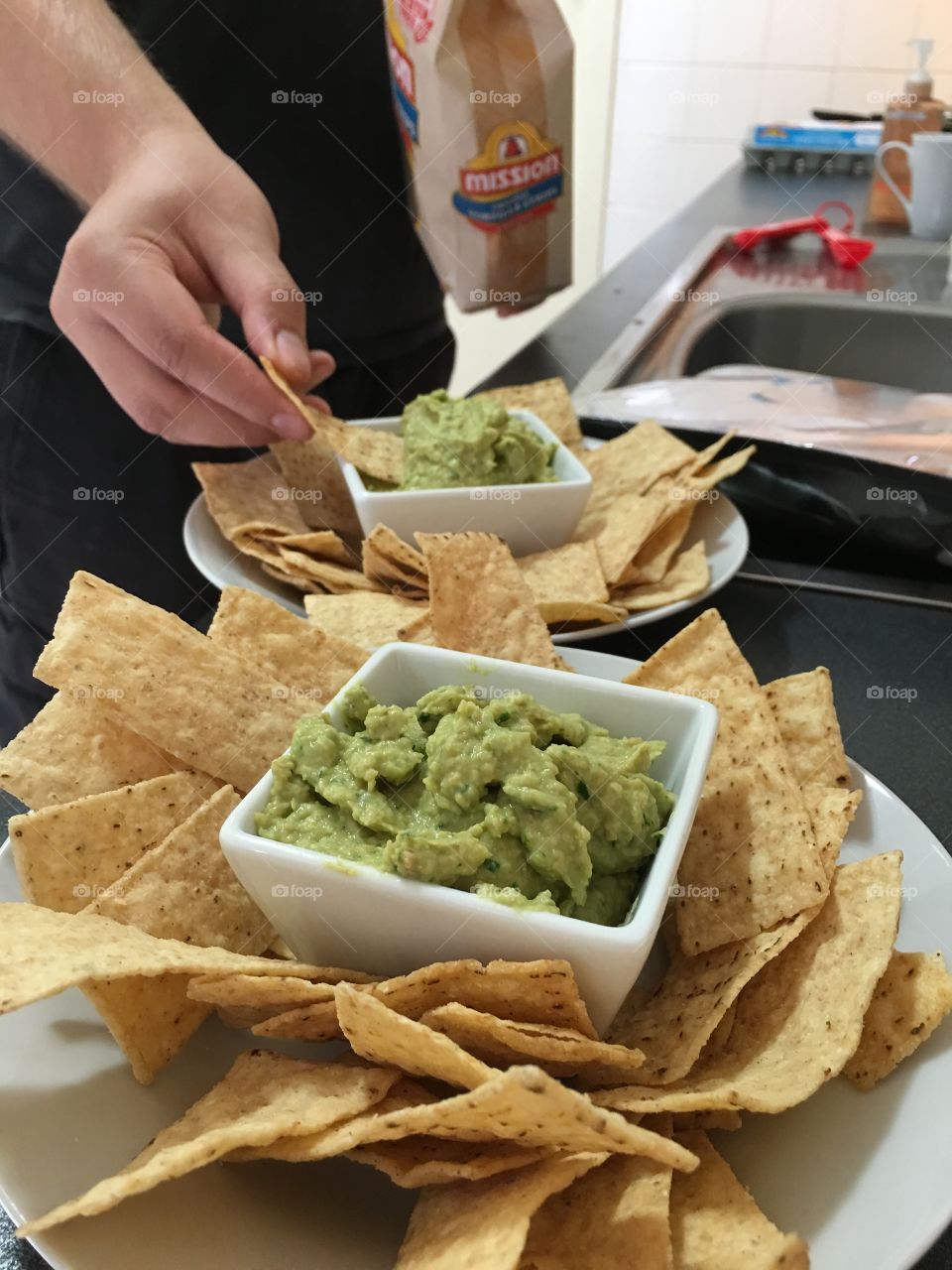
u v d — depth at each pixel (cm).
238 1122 18
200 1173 19
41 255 53
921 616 40
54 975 18
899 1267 17
